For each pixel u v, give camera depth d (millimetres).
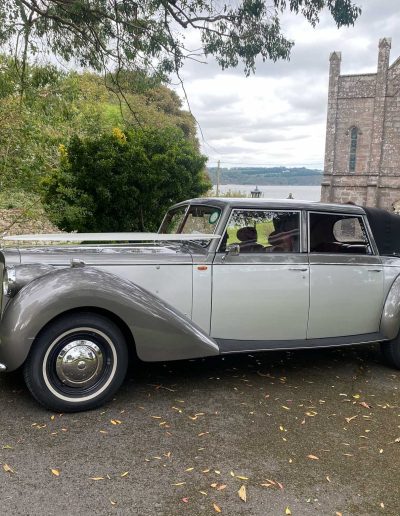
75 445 3115
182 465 2943
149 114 23172
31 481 2699
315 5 7223
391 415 3799
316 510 2566
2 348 3369
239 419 3609
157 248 4453
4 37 8016
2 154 10430
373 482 2852
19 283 3562
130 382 4246
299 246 4480
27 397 3803
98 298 3492
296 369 4812
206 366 4758
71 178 8562
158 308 3740
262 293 4312
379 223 4859
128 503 2553
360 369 4906
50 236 4195
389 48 40156
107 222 8852
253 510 2543
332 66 41688
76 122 13562
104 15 8055
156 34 8219
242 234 4328
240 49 8094
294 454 3135
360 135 41750
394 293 4797
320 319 4559
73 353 3525
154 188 9078
